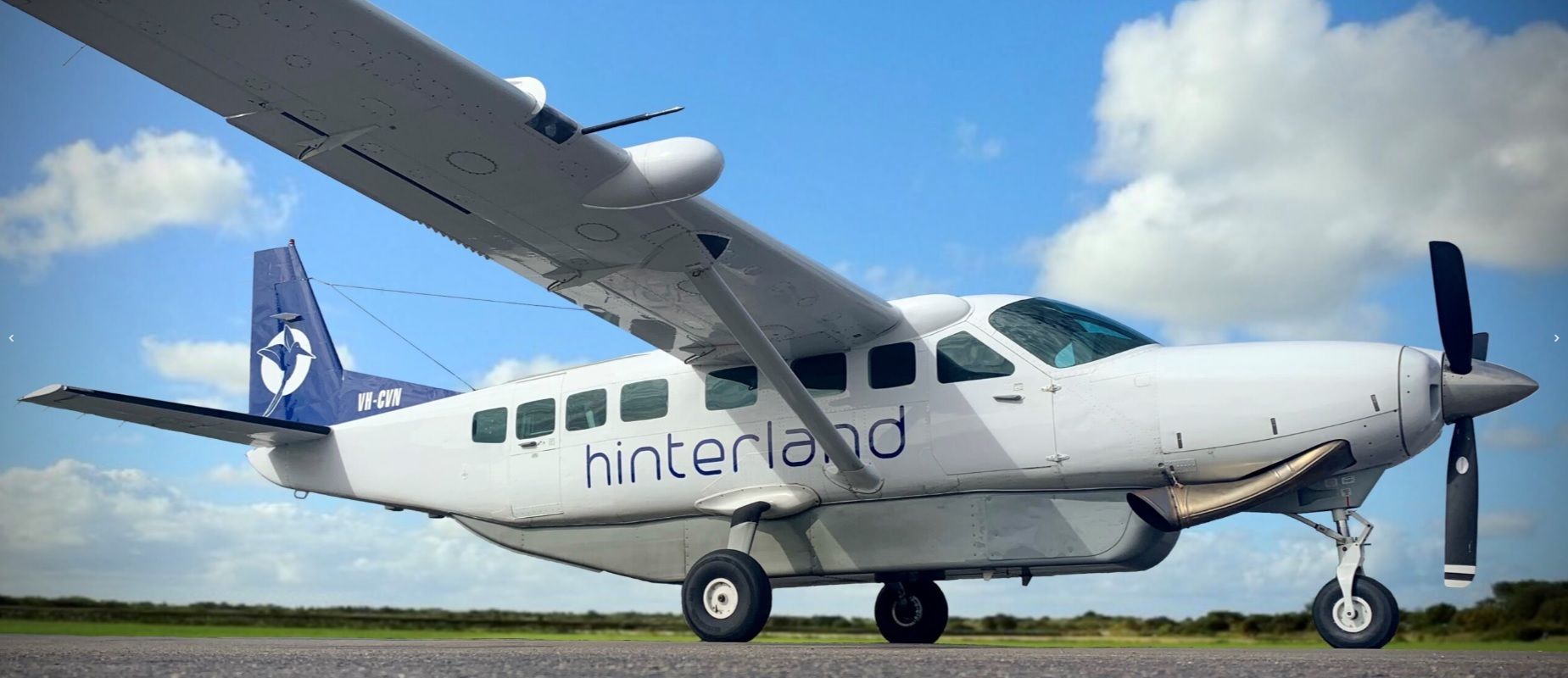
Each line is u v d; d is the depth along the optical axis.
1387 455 6.98
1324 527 7.13
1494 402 7.05
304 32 5.20
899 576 8.26
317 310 11.08
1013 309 7.98
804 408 7.43
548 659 4.64
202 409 9.09
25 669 4.07
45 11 5.05
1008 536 7.68
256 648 6.16
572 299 8.00
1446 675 3.72
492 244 7.21
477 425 9.48
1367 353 7.05
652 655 5.07
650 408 8.79
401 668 4.13
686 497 8.55
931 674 3.84
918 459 7.86
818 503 8.21
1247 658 4.95
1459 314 7.04
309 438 10.13
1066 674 3.85
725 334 8.20
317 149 6.07
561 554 9.13
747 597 7.66
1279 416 7.00
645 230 6.83
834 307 7.78
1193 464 7.22
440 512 9.61
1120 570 7.70
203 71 5.51
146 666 4.22
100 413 8.85
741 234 6.98
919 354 8.01
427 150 6.12
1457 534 7.21
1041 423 7.56
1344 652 5.70
